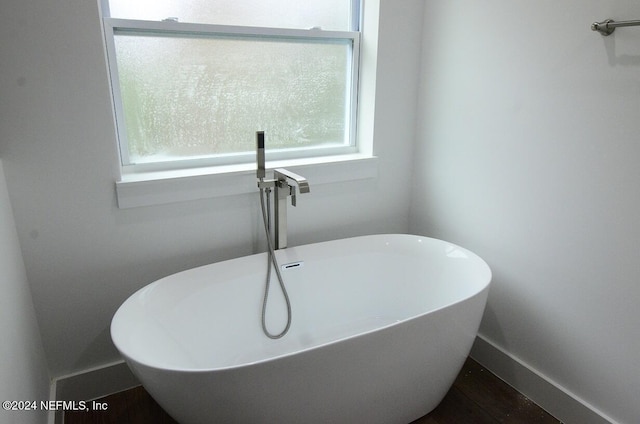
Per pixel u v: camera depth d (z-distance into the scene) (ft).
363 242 6.50
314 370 3.98
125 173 5.62
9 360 3.59
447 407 5.60
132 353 3.90
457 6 6.07
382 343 4.25
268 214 5.82
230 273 5.61
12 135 4.54
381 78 6.63
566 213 5.06
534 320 5.64
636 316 4.53
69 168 4.88
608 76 4.44
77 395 5.51
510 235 5.80
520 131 5.45
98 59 4.72
